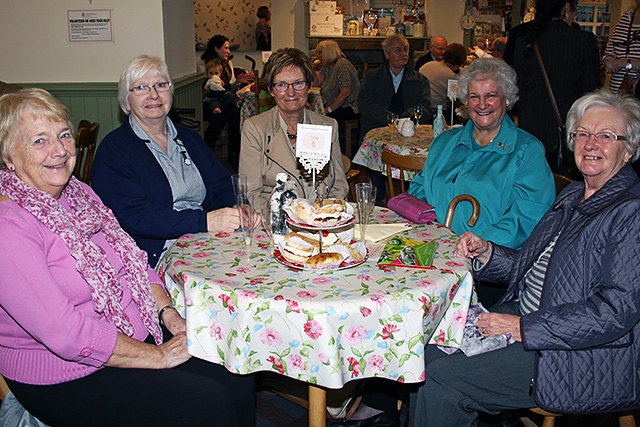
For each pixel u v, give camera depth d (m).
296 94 2.36
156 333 1.77
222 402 1.55
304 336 1.44
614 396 1.60
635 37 3.95
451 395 1.74
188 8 4.67
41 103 1.51
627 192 1.61
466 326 1.74
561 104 3.34
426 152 3.45
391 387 2.15
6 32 3.84
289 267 1.67
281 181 1.95
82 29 3.83
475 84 2.16
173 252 1.81
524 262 1.87
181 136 2.35
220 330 1.54
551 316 1.59
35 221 1.49
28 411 1.57
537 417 2.19
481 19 7.92
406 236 1.95
